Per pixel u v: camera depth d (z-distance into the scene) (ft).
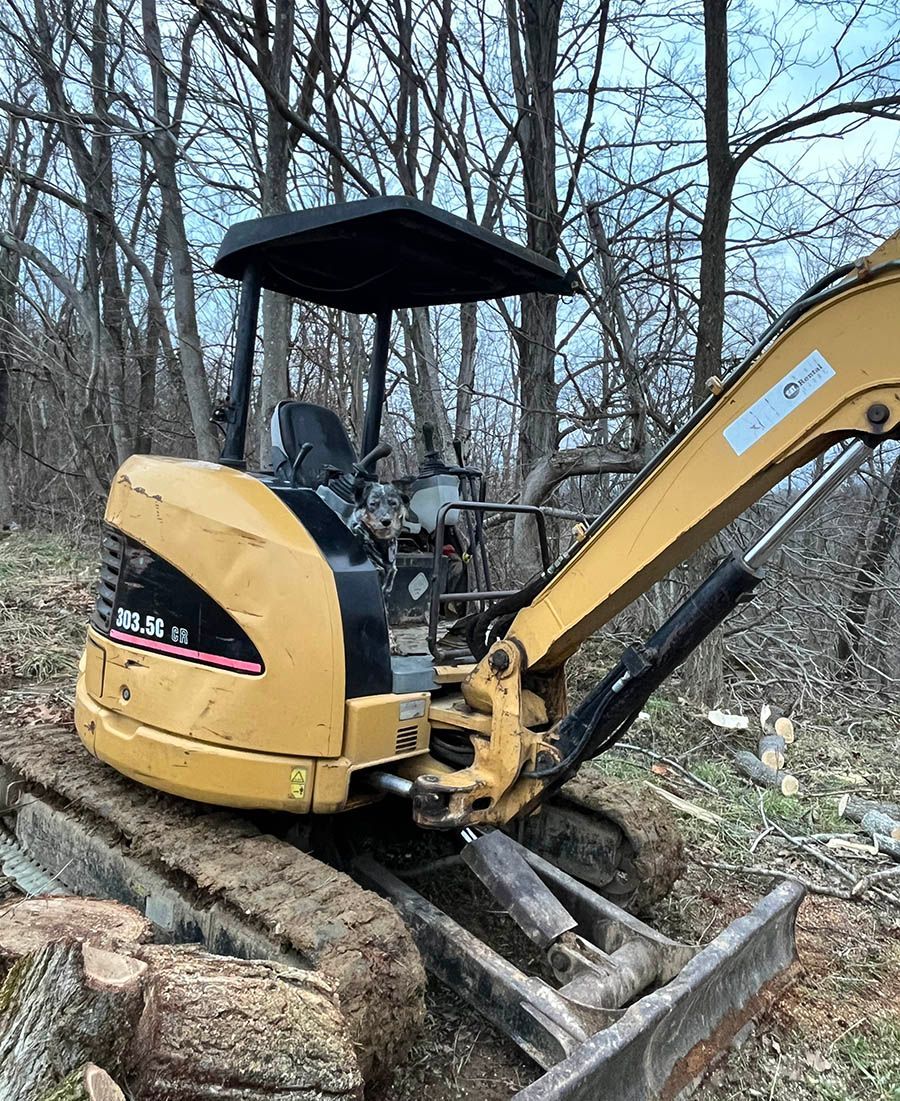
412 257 11.87
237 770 9.82
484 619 11.18
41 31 28.81
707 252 22.35
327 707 9.77
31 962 6.47
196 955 7.83
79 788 11.45
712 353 22.52
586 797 12.73
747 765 19.57
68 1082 6.07
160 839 10.03
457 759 10.98
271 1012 7.10
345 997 7.86
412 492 13.14
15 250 38.19
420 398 31.83
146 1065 6.62
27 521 48.26
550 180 26.50
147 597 10.70
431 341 31.94
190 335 28.76
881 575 31.89
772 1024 10.37
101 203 38.32
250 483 10.64
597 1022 8.84
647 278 28.50
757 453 8.48
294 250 11.71
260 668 9.78
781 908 10.73
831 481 8.44
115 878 10.66
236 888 8.97
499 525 28.86
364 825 13.46
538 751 10.07
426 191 29.73
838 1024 10.79
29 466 52.54
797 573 30.27
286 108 22.56
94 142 37.06
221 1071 6.74
